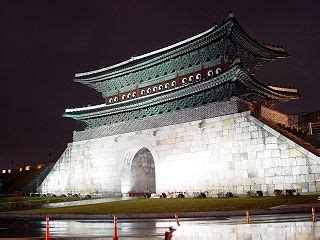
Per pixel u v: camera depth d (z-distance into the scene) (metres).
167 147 49.31
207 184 43.53
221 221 23.28
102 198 50.84
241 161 40.66
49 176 65.06
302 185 35.16
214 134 44.16
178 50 52.34
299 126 54.50
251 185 39.19
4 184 76.56
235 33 46.78
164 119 50.88
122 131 56.44
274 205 28.73
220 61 50.38
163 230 20.16
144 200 43.09
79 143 62.41
